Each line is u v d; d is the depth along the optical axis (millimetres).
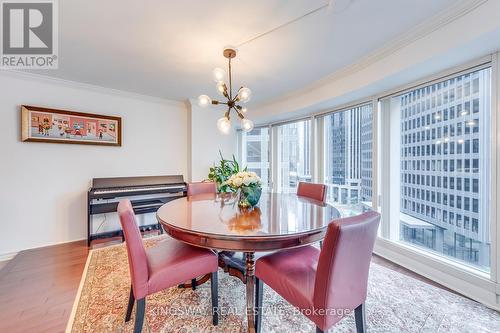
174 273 1378
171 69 2592
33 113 2719
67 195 2994
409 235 2502
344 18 1689
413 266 2248
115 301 1713
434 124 2232
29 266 2295
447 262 1998
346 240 1022
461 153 2012
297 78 2840
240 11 1604
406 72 2086
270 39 1974
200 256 1490
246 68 2561
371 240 1174
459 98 2021
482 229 1873
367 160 2957
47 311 1614
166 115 3881
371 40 1994
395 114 2605
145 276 1280
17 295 1808
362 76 2463
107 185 3211
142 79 2896
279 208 1863
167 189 3451
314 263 1393
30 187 2752
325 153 3645
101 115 3209
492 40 1551
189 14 1637
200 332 1415
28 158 2734
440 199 2184
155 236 3203
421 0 1514
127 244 1246
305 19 1698
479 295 1752
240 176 1819
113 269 2211
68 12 1616
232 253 2150
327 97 2951
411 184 2477
